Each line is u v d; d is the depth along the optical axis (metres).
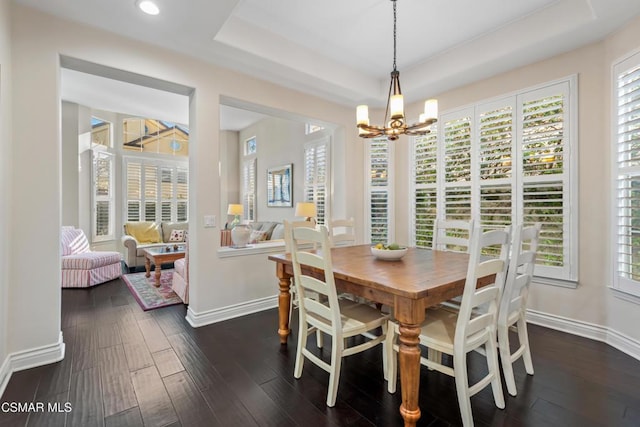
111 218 6.24
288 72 3.15
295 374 2.04
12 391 1.84
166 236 6.30
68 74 3.95
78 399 1.78
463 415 1.53
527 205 2.97
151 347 2.45
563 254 2.76
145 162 6.73
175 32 2.43
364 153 4.30
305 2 2.50
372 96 3.86
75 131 5.23
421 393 1.88
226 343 2.54
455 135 3.54
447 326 1.83
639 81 2.22
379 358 2.35
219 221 3.04
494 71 3.13
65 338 2.59
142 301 3.62
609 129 2.48
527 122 2.97
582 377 2.02
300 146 5.73
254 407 1.74
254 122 7.08
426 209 3.87
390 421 1.63
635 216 2.28
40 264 2.12
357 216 4.28
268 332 2.77
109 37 2.40
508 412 1.69
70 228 4.71
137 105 5.25
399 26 2.82
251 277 3.28
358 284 1.84
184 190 7.31
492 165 3.22
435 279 1.76
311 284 1.91
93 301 3.61
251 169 7.35
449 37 3.00
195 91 2.85
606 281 2.52
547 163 2.85
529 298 2.99
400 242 4.15
